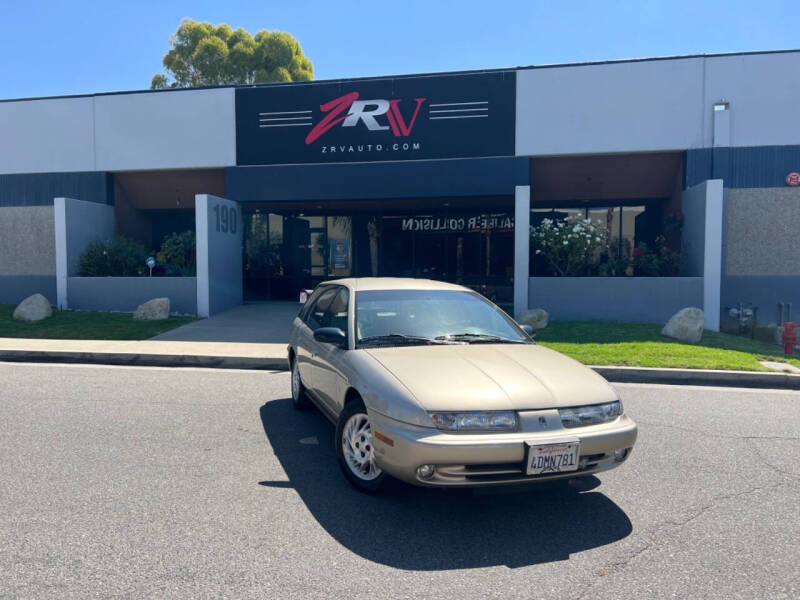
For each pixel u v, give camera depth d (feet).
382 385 13.56
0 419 20.61
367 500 14.12
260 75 109.81
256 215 62.13
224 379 28.22
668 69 49.01
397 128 52.03
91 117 56.54
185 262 54.90
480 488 12.42
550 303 45.50
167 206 60.49
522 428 12.50
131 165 56.03
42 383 26.89
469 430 12.39
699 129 48.83
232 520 12.87
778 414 22.56
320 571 10.81
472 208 60.64
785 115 47.85
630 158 51.21
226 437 18.78
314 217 62.49
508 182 50.93
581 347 34.42
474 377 13.57
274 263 62.44
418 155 51.98
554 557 11.50
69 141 57.00
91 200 56.90
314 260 62.64
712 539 12.32
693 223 46.96
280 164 53.67
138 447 17.66
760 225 48.49
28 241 58.13
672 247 53.31
